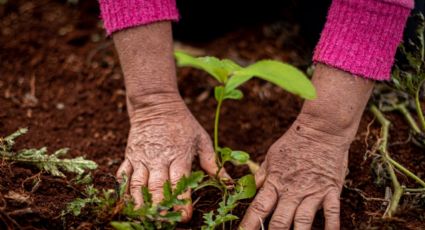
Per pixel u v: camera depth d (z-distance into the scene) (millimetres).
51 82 1235
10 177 903
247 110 1165
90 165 925
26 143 1069
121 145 1094
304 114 884
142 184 875
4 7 1407
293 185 860
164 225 834
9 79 1233
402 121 1082
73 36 1329
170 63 922
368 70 844
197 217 903
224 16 1308
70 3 1410
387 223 876
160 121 911
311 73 1111
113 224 798
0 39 1320
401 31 855
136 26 896
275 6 1320
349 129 874
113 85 1224
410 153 1028
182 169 885
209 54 1271
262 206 857
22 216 843
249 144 1105
